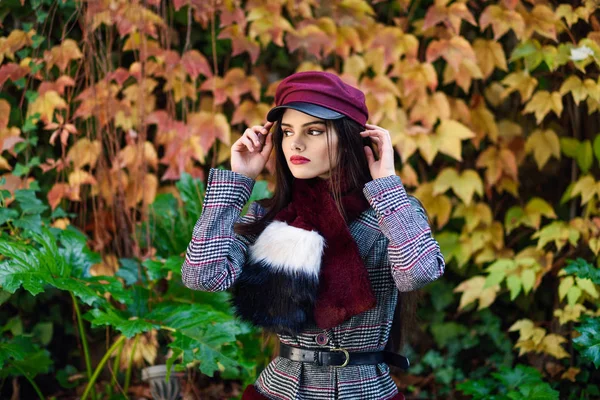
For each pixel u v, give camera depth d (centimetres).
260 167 191
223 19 313
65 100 319
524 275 306
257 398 182
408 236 167
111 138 309
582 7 300
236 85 324
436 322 346
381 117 318
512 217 330
